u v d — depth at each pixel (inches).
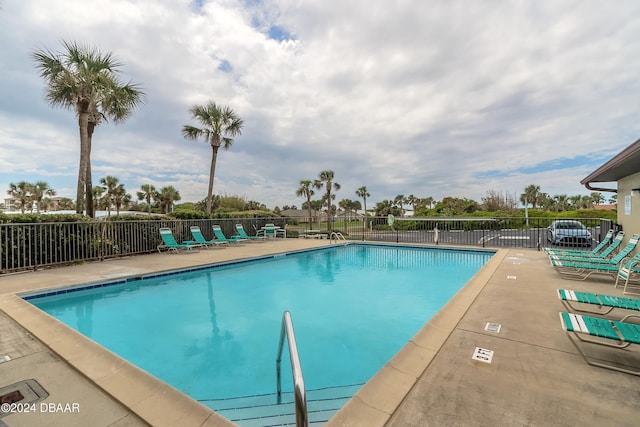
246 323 186.4
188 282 285.7
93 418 76.0
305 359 140.0
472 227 708.7
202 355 144.9
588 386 87.0
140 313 203.3
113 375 96.0
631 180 291.6
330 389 114.2
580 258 255.3
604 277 239.0
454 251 448.8
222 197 1215.6
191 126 703.1
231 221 578.2
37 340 126.2
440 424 71.2
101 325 181.9
